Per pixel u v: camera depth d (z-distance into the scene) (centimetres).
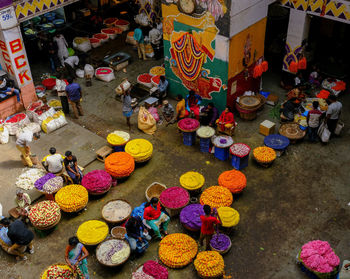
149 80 1595
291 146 1322
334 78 1588
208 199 1062
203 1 1241
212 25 1262
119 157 1195
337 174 1212
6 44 1353
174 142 1360
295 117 1399
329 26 1703
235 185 1103
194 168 1252
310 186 1177
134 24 2089
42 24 1991
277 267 967
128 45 1931
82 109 1494
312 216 1089
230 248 1010
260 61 1448
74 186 1112
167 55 1471
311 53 1648
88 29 2033
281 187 1177
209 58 1334
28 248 1018
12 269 990
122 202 1092
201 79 1409
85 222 1036
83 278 918
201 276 928
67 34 1989
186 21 1324
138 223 955
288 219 1083
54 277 920
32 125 1384
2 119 1456
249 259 986
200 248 1016
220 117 1338
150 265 934
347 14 1342
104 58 1780
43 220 1020
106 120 1469
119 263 943
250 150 1288
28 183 1189
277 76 1675
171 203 1058
